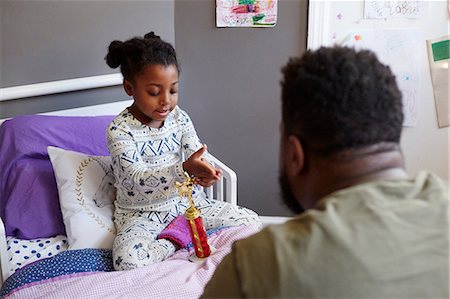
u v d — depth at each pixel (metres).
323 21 2.02
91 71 1.98
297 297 0.53
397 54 2.06
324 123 0.59
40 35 1.84
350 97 0.59
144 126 1.58
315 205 0.61
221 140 2.26
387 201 0.58
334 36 2.07
